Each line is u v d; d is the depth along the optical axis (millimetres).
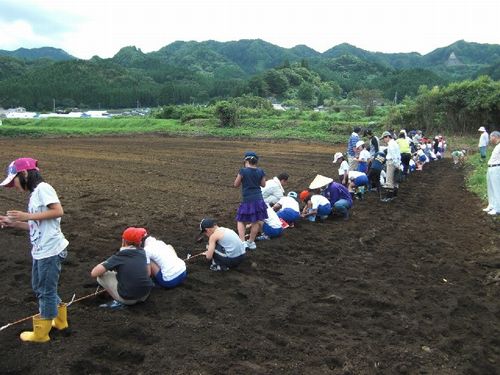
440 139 27094
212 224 7309
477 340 5621
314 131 41812
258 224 8344
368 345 5238
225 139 37812
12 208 11023
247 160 8258
